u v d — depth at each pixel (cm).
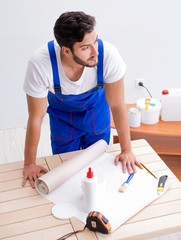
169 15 280
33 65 145
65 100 169
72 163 147
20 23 266
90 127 192
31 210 130
